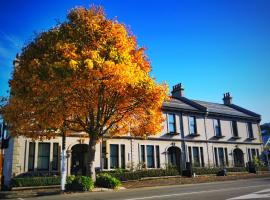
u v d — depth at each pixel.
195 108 36.44
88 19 17.75
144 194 14.43
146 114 19.91
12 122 17.36
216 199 11.49
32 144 24.38
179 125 33.88
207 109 36.25
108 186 19.72
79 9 18.23
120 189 19.58
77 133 26.33
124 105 19.19
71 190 18.28
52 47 16.61
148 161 30.59
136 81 16.94
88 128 20.11
